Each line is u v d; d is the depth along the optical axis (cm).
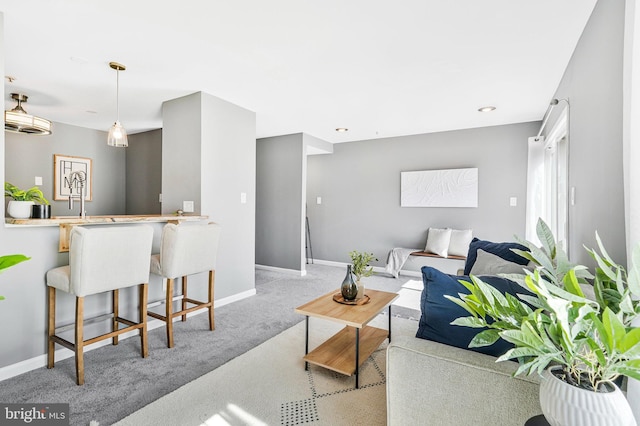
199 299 340
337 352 221
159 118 430
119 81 305
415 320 315
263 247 572
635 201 112
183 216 313
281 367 225
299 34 222
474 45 236
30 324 218
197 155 334
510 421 100
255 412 177
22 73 286
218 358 238
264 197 569
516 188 455
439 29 215
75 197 475
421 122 453
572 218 239
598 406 73
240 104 374
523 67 271
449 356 112
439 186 504
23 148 428
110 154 519
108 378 209
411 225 532
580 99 218
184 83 310
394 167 546
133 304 281
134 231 224
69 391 195
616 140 152
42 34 222
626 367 70
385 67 273
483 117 426
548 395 79
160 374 215
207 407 181
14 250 211
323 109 394
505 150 462
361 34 221
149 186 506
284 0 185
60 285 212
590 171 194
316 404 183
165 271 257
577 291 80
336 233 603
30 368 217
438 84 311
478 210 480
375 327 285
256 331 289
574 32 215
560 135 318
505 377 101
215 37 226
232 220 373
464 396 107
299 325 303
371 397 190
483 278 133
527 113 406
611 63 158
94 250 204
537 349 76
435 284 130
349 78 298
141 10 195
